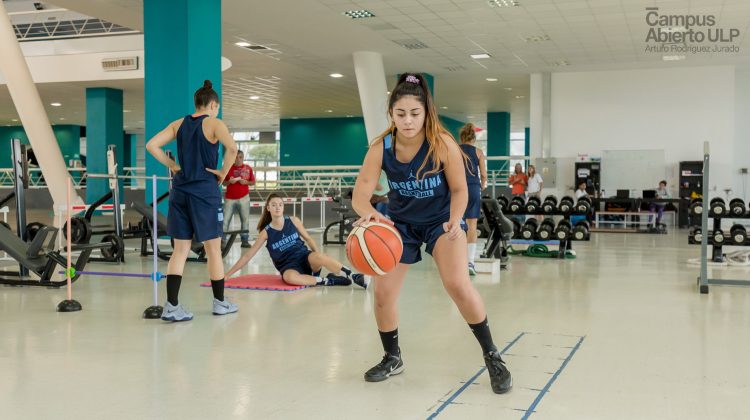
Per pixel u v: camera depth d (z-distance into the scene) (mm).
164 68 8578
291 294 5305
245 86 19797
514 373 3066
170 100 8562
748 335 3889
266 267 7270
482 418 2453
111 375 3012
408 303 4977
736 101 16703
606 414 2498
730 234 7508
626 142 16328
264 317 4375
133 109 23484
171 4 8539
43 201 24500
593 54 14555
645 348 3561
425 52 14711
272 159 34188
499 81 18656
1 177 26703
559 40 13297
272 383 2895
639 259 8250
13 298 5137
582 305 4906
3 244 5637
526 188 14977
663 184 15055
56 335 3840
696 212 7676
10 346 3564
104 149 17734
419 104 2557
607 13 11219
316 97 21922
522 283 6074
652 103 16156
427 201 2725
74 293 5402
